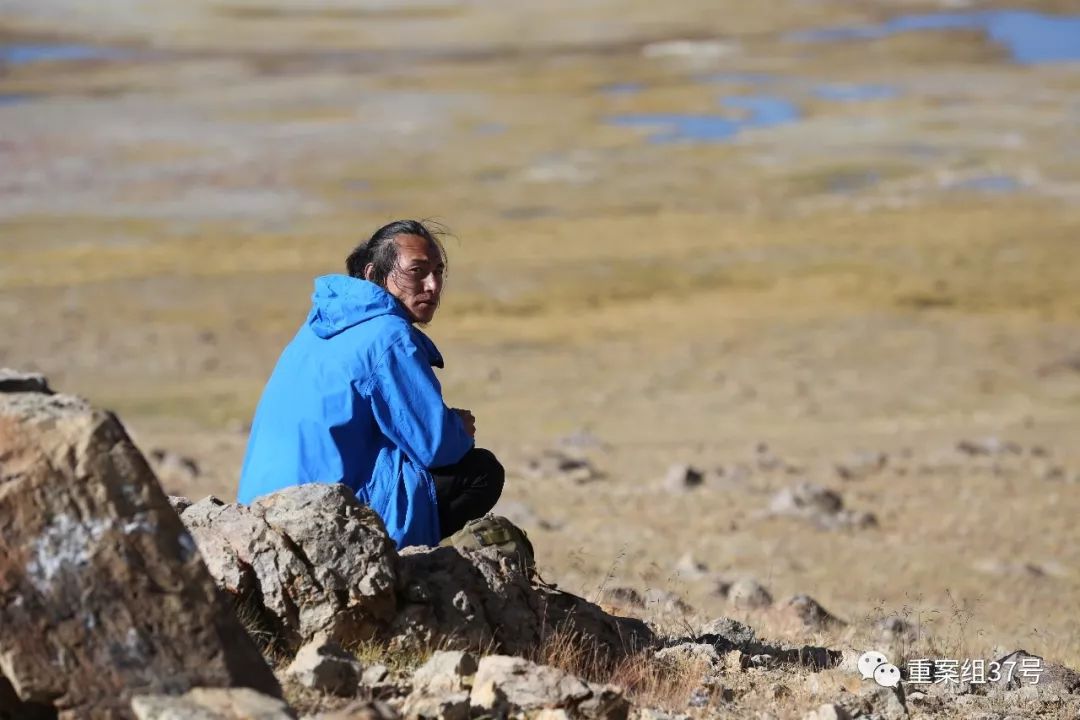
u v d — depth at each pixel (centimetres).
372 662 1833
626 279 16512
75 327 13650
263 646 1820
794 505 6925
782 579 5450
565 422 10506
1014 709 2119
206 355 12838
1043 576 5734
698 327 14475
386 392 2173
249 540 1891
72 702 1391
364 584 1875
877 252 17862
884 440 9781
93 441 1452
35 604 1403
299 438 2184
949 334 14212
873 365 12950
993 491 7738
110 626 1416
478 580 2034
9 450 1441
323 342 2245
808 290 16088
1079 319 14975
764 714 1884
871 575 5619
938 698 2125
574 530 6278
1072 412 11319
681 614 3212
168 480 6775
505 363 12838
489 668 1733
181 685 1416
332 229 18688
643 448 9250
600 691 1711
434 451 2162
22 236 17750
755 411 11106
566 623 2080
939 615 4500
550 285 16175
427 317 2333
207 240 17888
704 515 6806
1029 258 17650
